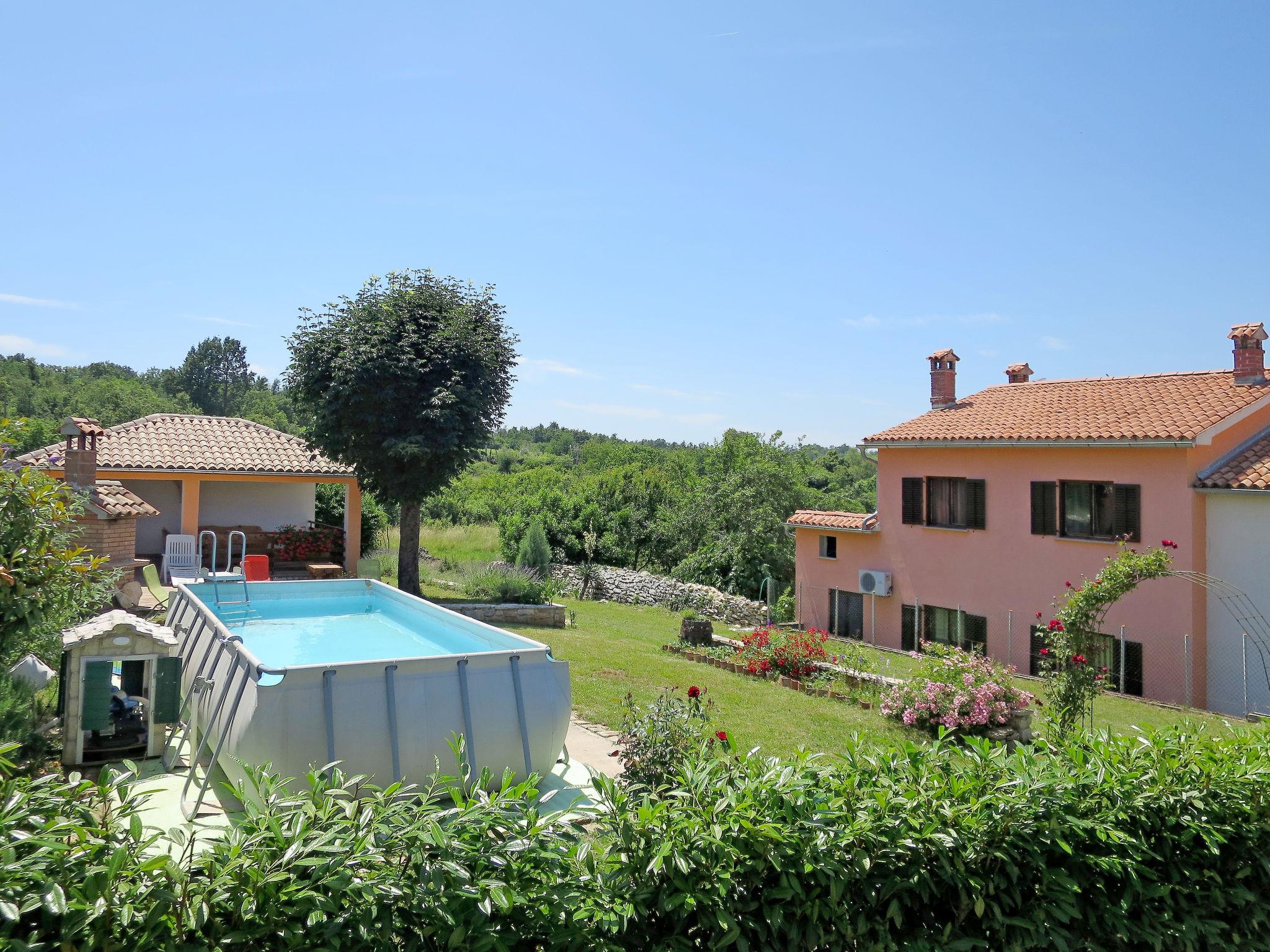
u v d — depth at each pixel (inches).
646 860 141.9
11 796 129.3
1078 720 398.3
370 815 135.0
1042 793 168.6
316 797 140.1
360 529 925.2
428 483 794.8
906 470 809.5
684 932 143.3
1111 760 189.2
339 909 122.2
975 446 742.5
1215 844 179.5
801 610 910.4
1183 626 600.7
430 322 814.5
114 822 127.2
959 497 765.3
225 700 273.0
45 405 2341.3
